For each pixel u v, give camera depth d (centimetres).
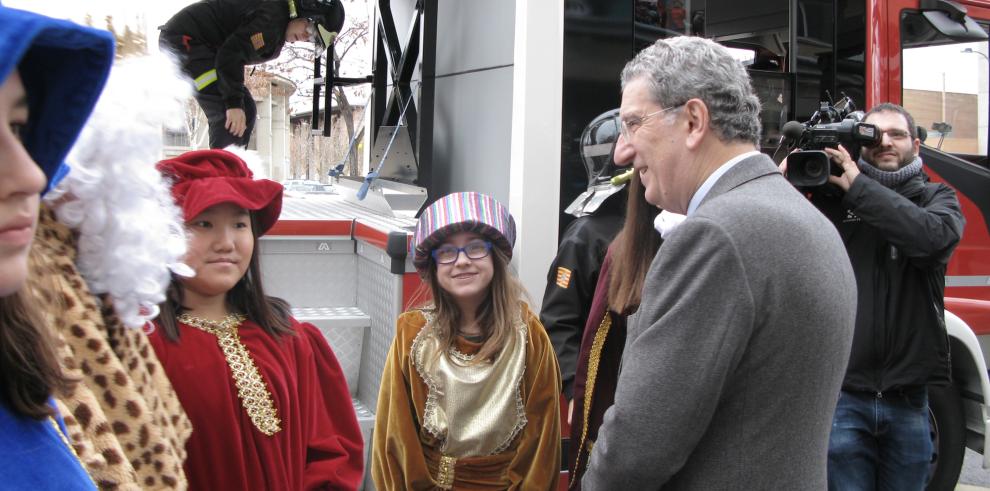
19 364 82
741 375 149
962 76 439
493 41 338
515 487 231
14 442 79
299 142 1233
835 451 269
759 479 148
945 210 273
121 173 113
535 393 235
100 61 84
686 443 147
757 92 388
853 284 158
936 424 379
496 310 238
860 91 409
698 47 170
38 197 79
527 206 296
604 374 235
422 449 235
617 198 277
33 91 85
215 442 166
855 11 406
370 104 496
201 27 422
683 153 168
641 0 315
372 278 312
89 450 94
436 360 234
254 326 183
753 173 162
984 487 459
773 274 146
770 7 436
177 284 176
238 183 178
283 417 175
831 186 270
